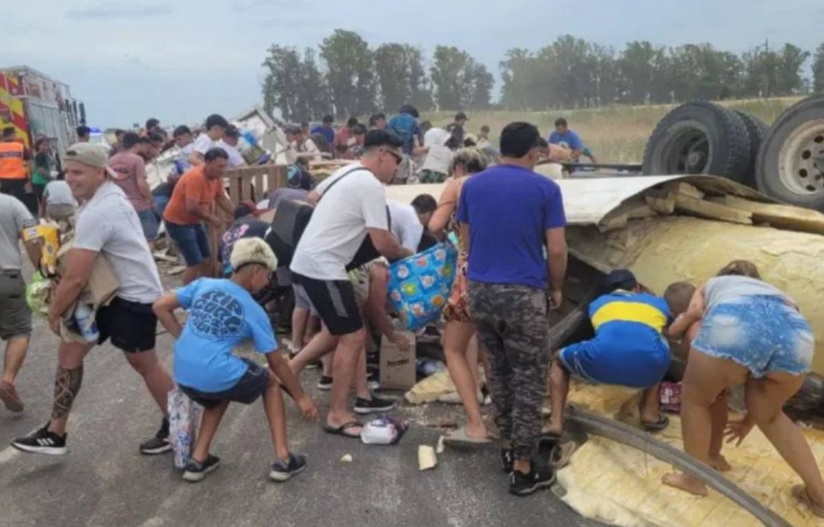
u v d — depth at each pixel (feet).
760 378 12.55
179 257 32.40
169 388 15.25
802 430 15.60
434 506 13.47
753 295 12.63
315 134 53.47
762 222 18.48
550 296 14.21
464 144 45.70
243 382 13.66
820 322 14.92
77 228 14.03
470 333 15.64
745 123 24.70
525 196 13.41
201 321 13.66
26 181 48.55
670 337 14.05
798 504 13.04
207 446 14.43
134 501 13.66
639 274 17.42
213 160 25.40
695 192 18.98
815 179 22.75
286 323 22.67
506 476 14.48
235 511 13.34
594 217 17.16
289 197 25.34
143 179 29.50
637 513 12.78
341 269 15.78
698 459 13.21
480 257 13.78
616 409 16.37
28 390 18.99
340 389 16.25
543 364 13.74
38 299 14.69
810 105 22.31
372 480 14.38
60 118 69.72
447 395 17.83
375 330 19.86
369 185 15.56
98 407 17.83
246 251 13.94
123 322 14.57
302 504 13.56
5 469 14.78
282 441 14.34
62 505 13.52
